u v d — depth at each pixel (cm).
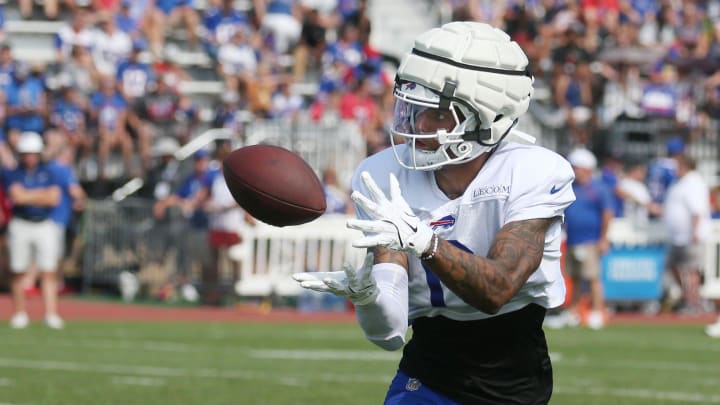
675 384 2877
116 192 5381
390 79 6175
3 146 5038
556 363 3312
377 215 1122
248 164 1207
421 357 1264
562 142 5984
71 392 2583
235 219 4916
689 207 4850
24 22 5997
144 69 5638
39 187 4031
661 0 7244
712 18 6981
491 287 1132
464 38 1220
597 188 4491
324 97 5825
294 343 3728
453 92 1207
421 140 1235
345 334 4050
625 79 6431
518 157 1238
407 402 1259
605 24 6862
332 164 5325
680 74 6425
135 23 5950
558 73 6222
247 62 6116
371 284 1155
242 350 3506
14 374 2873
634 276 5209
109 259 5244
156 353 3388
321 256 5050
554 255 1242
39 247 4056
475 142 1227
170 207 5062
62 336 3788
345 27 6216
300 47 6334
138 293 5191
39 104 5162
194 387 2691
